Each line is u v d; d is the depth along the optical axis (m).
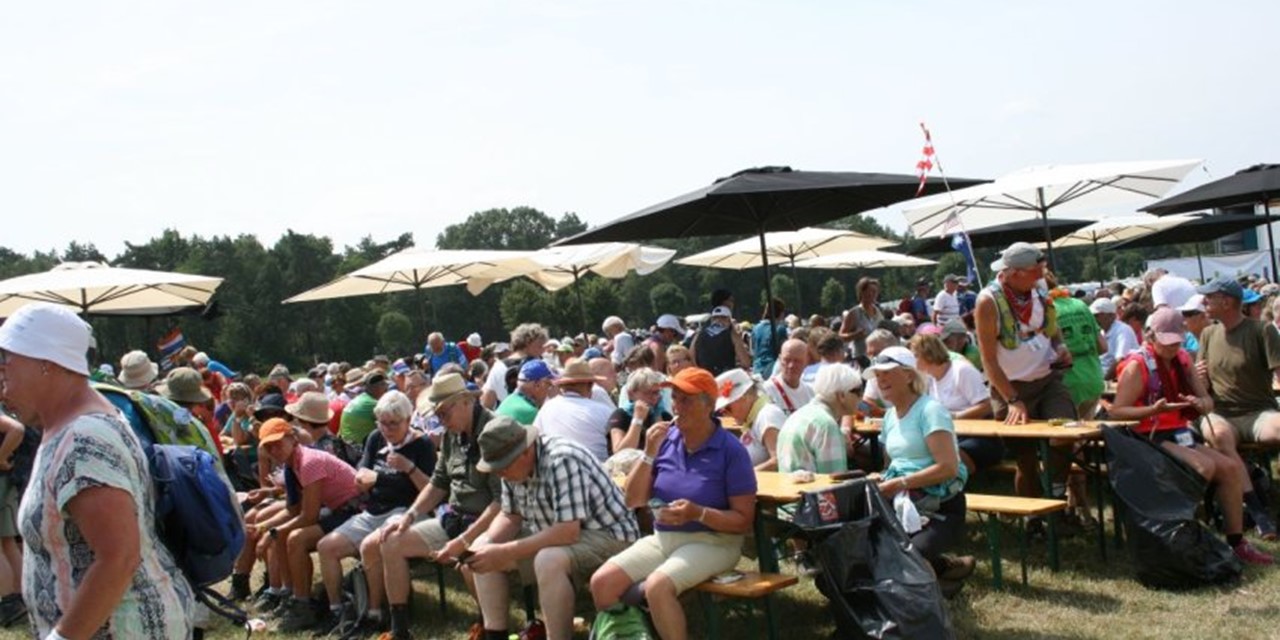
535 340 10.21
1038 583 6.18
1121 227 20.53
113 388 4.11
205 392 7.28
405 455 7.17
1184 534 5.77
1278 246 37.94
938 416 5.78
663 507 5.24
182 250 85.12
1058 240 20.73
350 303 83.50
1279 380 6.89
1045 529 7.26
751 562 7.43
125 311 16.39
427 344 15.27
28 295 11.84
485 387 10.32
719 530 5.18
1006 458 7.92
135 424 4.11
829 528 5.01
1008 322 6.87
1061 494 7.16
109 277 11.67
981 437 6.93
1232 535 6.17
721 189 8.32
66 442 2.87
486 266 15.16
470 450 6.46
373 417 9.33
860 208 9.55
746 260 18.19
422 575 7.95
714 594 5.31
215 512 3.36
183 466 3.35
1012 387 6.91
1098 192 11.65
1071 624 5.43
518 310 77.12
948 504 5.89
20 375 2.94
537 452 5.65
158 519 3.31
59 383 2.98
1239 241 40.22
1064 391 7.04
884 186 8.49
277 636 7.08
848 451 7.38
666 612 5.05
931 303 18.31
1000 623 5.55
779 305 12.20
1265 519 6.70
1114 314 10.09
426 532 6.55
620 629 5.20
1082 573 6.30
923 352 7.43
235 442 10.30
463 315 93.56
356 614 6.92
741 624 6.18
